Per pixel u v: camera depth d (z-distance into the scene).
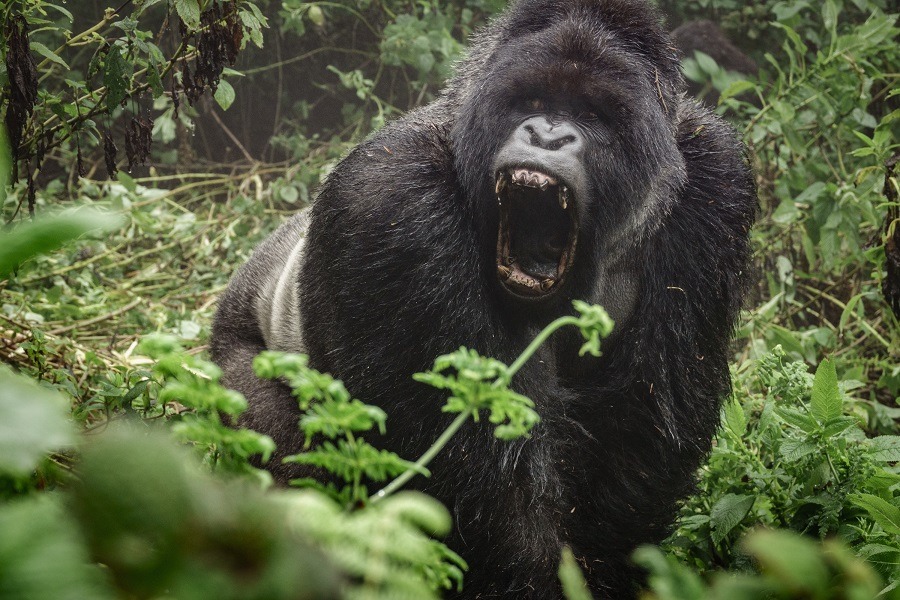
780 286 12.77
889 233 8.87
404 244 6.53
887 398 12.20
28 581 1.58
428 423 6.49
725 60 15.78
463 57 7.77
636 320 7.15
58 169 17.34
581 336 7.04
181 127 17.31
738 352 12.02
